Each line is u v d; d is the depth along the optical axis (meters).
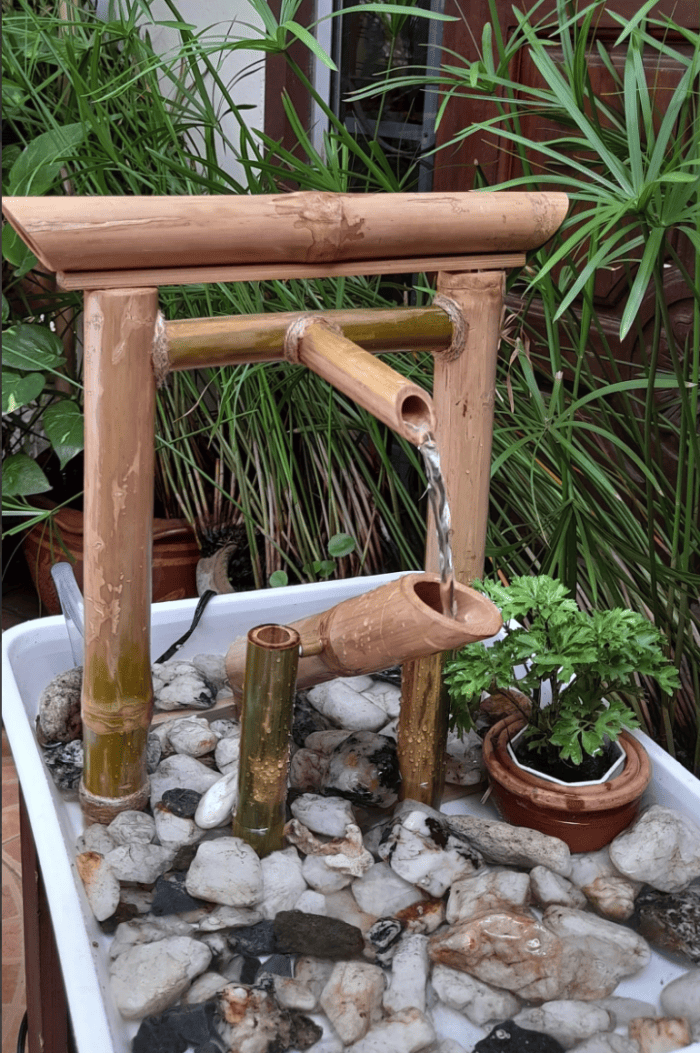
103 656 0.74
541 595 0.82
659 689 1.17
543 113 1.17
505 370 1.37
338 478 1.68
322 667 0.78
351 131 1.98
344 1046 0.62
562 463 1.14
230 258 0.66
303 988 0.65
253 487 1.64
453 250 0.74
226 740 0.90
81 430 1.64
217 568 1.65
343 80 1.96
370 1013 0.63
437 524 0.62
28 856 0.86
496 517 1.57
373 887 0.74
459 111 1.73
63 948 0.63
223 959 0.68
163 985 0.63
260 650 0.70
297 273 0.69
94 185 1.74
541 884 0.74
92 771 0.79
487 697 0.98
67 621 0.97
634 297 0.86
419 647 0.67
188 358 0.67
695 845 0.76
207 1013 0.62
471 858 0.76
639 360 1.54
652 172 0.90
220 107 2.01
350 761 0.84
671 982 0.66
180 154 1.55
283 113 1.94
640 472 1.47
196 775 0.85
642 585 1.16
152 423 0.69
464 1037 0.64
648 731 1.17
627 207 0.89
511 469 1.37
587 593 1.26
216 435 1.61
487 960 0.66
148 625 0.75
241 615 1.08
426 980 0.67
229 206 0.64
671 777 0.84
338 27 1.91
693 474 1.05
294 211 0.65
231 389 1.57
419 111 1.88
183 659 1.05
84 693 0.77
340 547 1.49
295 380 1.50
